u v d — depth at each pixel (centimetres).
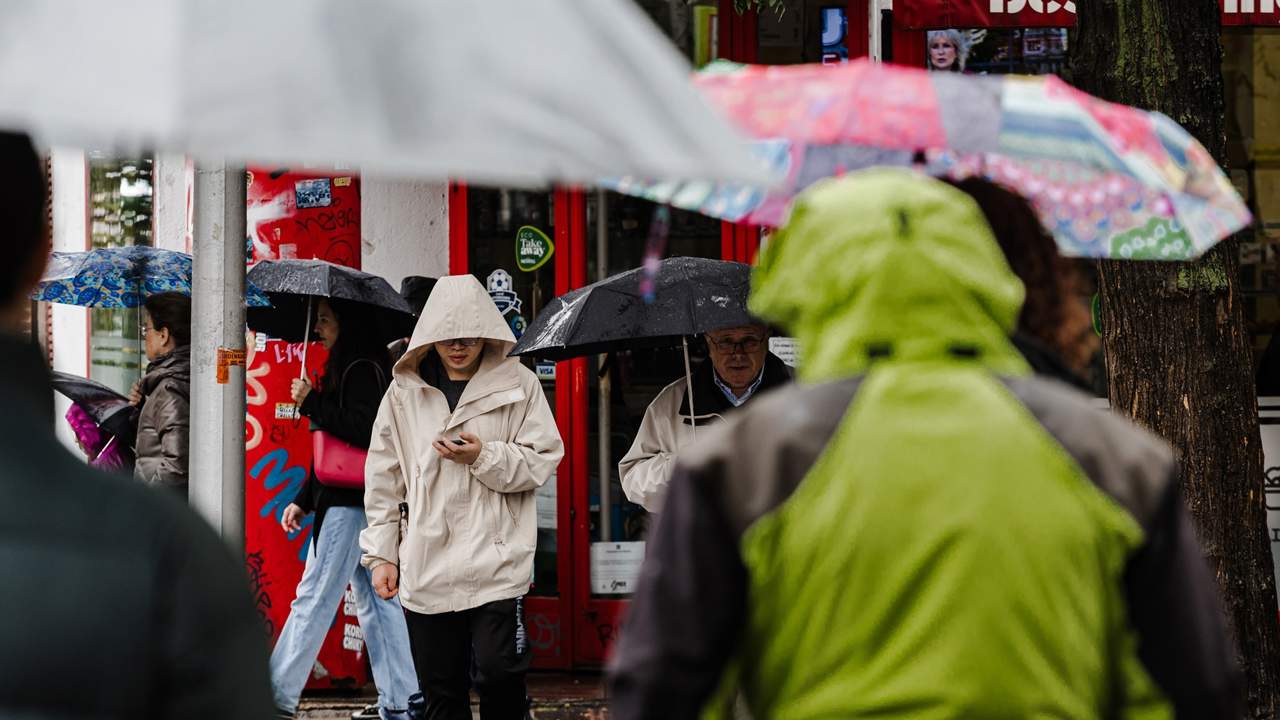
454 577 1508
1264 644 1263
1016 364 580
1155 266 1266
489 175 458
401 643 1805
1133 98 1269
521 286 2058
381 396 1808
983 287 564
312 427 1808
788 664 530
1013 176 826
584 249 2053
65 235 2662
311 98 452
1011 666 510
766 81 762
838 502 526
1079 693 518
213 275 1390
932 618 512
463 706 1539
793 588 528
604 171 468
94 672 450
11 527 455
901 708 509
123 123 438
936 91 740
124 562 460
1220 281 1268
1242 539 1260
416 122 457
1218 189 767
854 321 560
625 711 541
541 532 2055
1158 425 1263
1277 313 1964
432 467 1535
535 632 2050
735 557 536
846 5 2008
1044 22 1761
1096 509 529
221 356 1390
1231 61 1964
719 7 2016
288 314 1922
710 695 542
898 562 518
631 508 2044
